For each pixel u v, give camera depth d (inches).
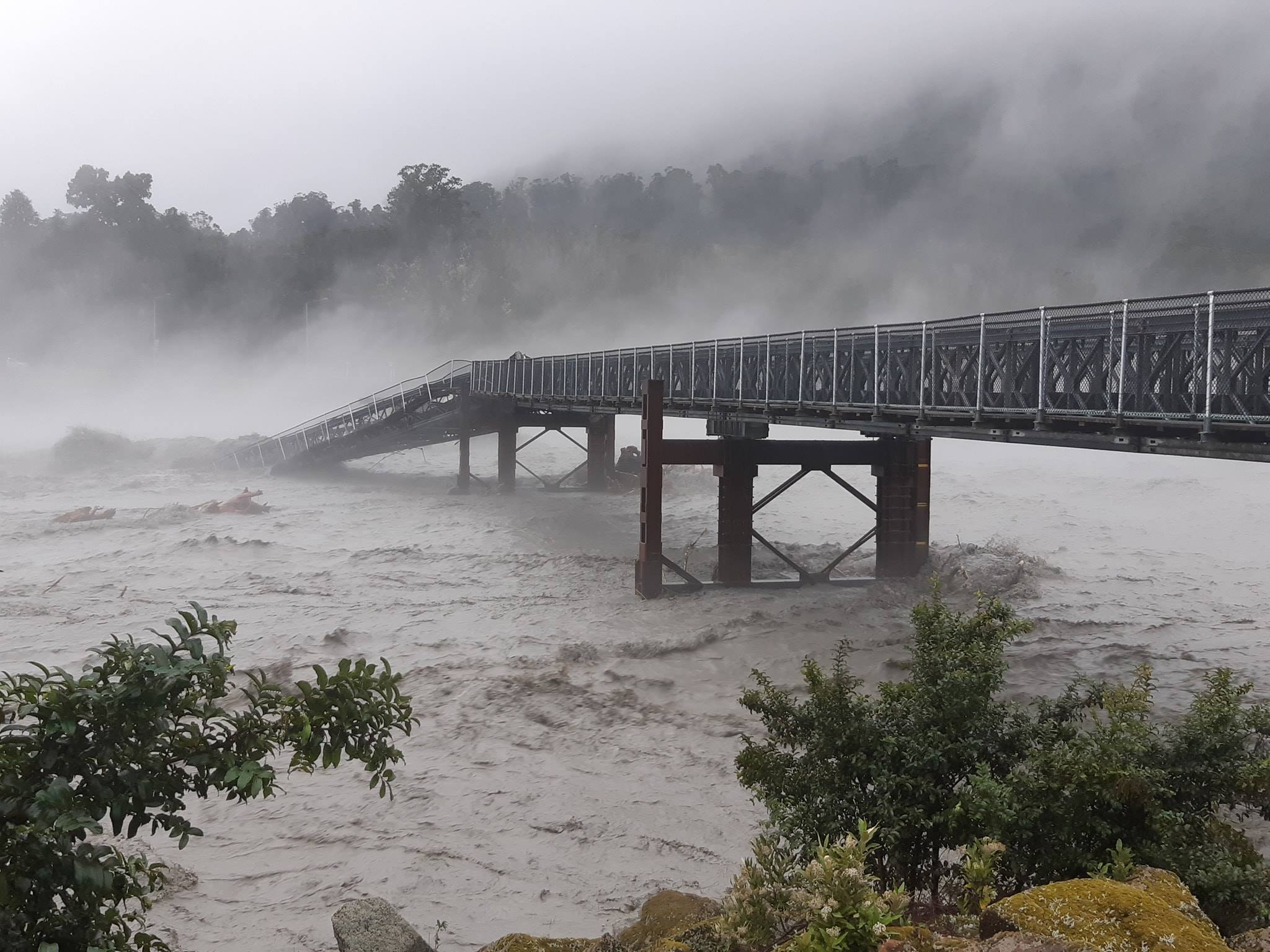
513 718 635.5
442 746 590.6
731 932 231.6
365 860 452.1
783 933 237.6
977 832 286.8
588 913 404.5
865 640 816.9
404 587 1047.0
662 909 310.3
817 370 856.9
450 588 1042.7
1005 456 2532.0
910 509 1044.5
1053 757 286.8
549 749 582.9
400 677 228.5
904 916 258.1
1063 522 1482.5
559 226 7288.4
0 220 6373.0
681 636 823.7
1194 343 474.0
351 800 516.1
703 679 717.3
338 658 780.0
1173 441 496.1
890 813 298.4
